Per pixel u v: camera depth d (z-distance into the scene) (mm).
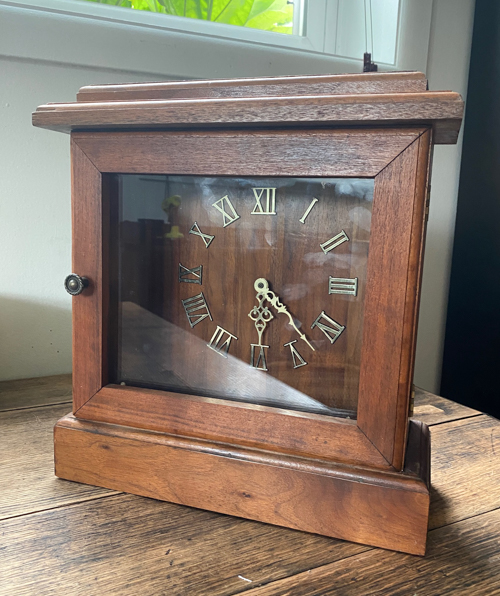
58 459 420
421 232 325
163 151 372
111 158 385
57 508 382
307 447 366
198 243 400
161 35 652
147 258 413
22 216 634
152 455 396
